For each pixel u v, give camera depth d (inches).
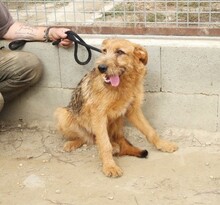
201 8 80.2
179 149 68.3
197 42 68.7
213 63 67.7
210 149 67.9
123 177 61.9
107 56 61.1
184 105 71.4
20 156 69.1
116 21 77.4
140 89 66.8
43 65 74.4
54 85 75.5
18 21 79.5
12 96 75.4
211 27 70.9
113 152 67.1
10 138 74.7
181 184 59.6
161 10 78.9
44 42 73.0
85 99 66.0
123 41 62.3
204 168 62.9
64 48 72.2
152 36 71.7
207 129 71.9
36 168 65.5
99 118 64.8
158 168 63.6
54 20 81.1
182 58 68.5
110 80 61.4
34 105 77.9
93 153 69.3
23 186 61.2
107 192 58.8
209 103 70.2
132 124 72.4
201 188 58.5
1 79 72.2
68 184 61.1
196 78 69.2
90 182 61.3
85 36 73.6
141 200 56.7
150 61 69.9
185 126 72.8
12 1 80.4
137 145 71.3
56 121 73.2
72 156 68.7
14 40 73.9
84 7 81.3
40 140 73.9
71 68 73.5
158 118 73.5
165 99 71.9
